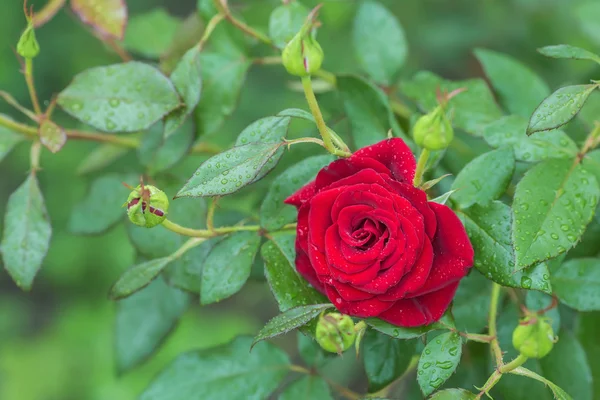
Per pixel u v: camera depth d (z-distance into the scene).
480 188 0.93
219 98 1.03
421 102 1.02
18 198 1.00
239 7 1.10
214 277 0.95
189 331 2.01
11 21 2.04
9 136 1.02
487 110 1.01
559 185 0.93
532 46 1.53
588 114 1.03
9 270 0.99
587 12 1.16
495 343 0.92
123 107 0.98
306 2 1.15
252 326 2.10
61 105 0.99
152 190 0.91
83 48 2.04
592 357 1.02
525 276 0.91
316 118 0.91
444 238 0.89
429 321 0.90
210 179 0.91
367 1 1.07
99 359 2.10
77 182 2.06
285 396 1.01
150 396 1.01
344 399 1.03
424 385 0.91
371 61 1.06
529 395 0.99
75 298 2.22
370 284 0.89
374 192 0.89
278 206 0.96
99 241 2.16
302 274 0.91
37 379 2.11
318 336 0.88
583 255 1.01
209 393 1.01
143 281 0.97
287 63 0.89
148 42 1.12
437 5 1.69
